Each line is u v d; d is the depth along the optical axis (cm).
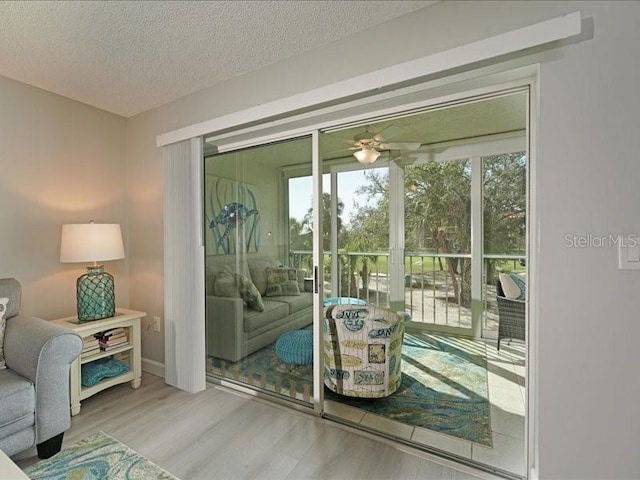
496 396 237
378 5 162
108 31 179
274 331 238
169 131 271
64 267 261
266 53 203
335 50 191
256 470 163
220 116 239
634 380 128
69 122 264
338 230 345
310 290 220
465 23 156
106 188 288
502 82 160
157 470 163
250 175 246
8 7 158
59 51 198
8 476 102
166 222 265
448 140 354
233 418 211
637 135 126
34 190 244
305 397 226
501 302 328
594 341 133
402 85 172
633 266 127
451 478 158
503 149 349
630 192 128
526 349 159
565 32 129
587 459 135
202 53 202
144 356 291
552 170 139
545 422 141
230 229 258
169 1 156
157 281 282
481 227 368
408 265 403
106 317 244
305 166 222
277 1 157
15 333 185
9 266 233
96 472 162
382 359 225
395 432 195
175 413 217
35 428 166
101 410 221
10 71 222
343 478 158
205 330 267
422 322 403
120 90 250
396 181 392
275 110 204
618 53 128
